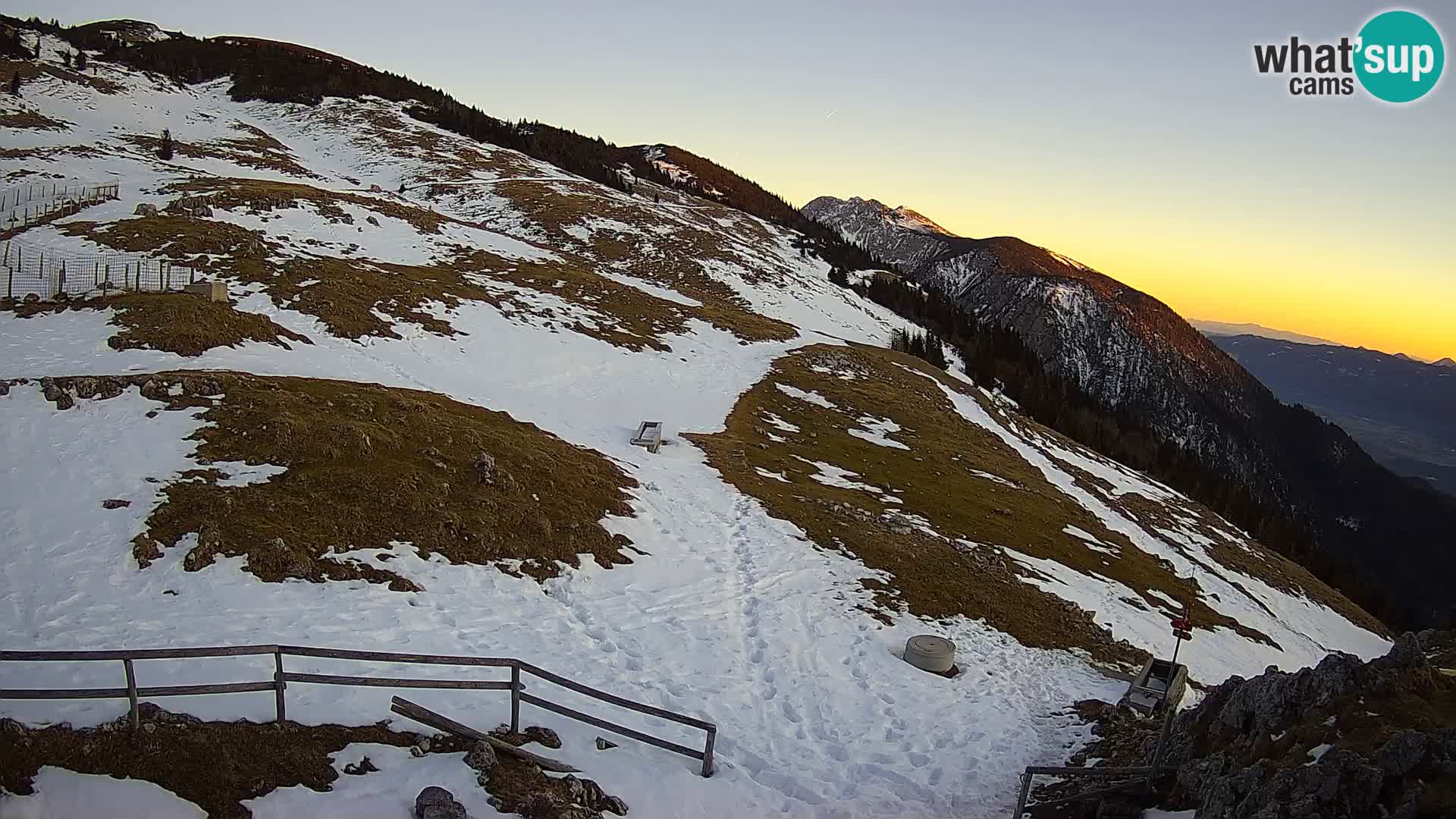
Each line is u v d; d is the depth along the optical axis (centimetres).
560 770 1397
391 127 13238
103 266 4156
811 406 5447
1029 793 1725
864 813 1539
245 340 3525
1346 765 1028
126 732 1203
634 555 2672
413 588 2088
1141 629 3316
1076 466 6744
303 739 1302
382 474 2505
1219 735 1434
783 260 11438
